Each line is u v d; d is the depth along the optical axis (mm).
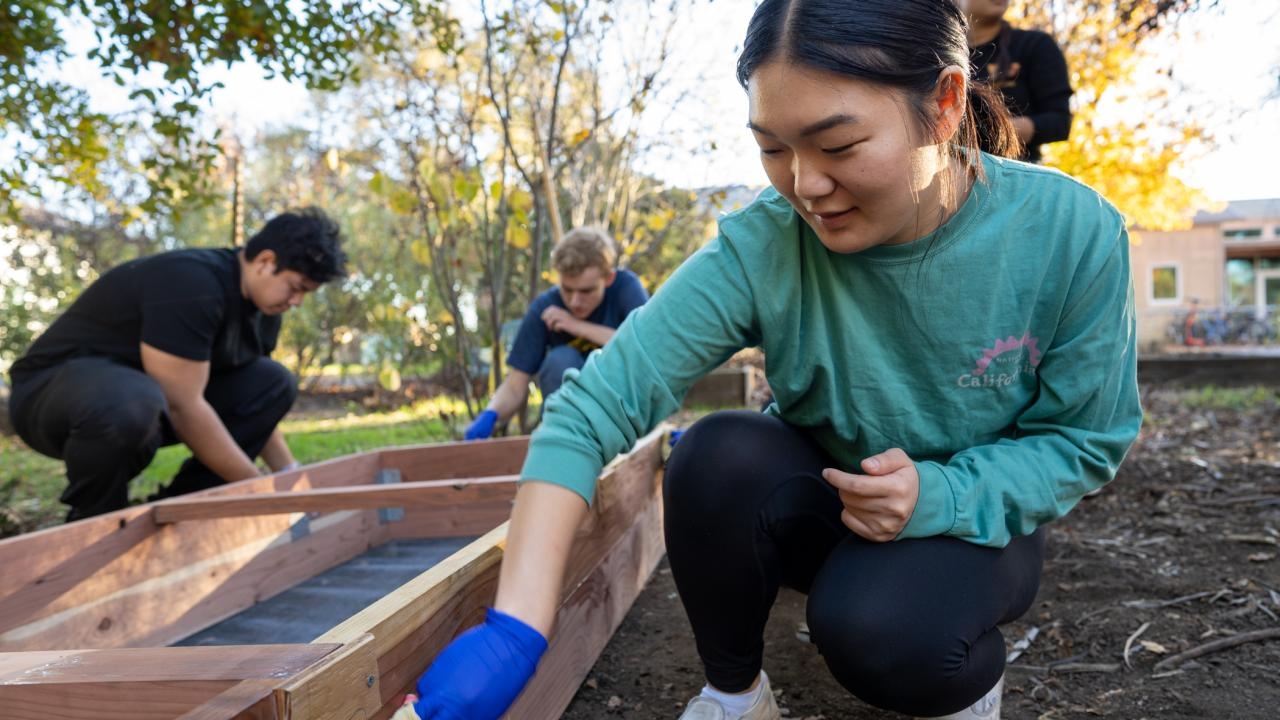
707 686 1486
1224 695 1684
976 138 1168
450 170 4148
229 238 9188
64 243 8594
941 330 1222
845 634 1182
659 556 2656
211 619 2285
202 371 2936
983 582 1216
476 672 985
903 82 959
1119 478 3506
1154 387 7312
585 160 4711
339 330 9352
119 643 2037
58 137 3367
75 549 1942
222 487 2402
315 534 2680
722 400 6949
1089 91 3914
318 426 7039
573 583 1673
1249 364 7398
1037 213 1194
